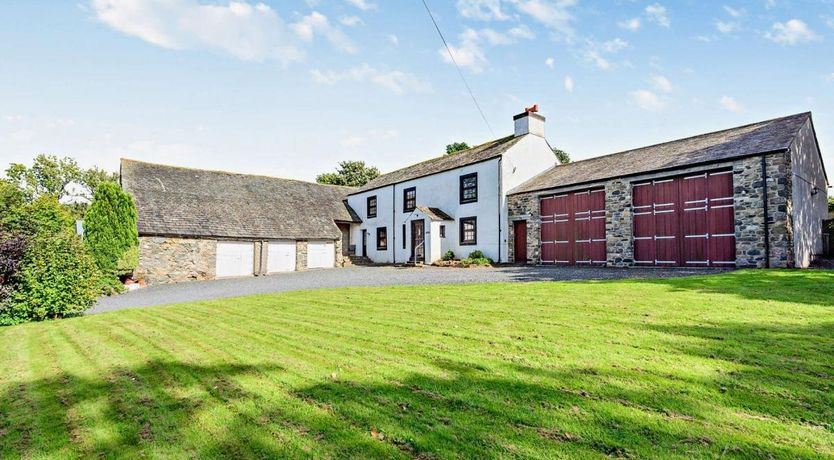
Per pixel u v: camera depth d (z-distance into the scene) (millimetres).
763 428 2471
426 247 21516
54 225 15875
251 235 22016
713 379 3268
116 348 5496
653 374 3436
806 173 13031
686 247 13398
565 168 19656
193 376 4086
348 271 20500
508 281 11023
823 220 14945
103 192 16297
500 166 19438
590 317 5711
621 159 17062
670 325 5031
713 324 4996
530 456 2270
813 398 2859
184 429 2887
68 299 8875
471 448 2396
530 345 4480
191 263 19984
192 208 21500
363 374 3840
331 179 48500
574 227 16812
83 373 4402
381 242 27141
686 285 8219
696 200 13211
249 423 2924
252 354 4777
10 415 3314
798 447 2238
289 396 3396
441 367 3920
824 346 4008
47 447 2729
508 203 19344
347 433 2684
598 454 2254
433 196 23219
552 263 17609
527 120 20812
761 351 3908
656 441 2363
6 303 8188
